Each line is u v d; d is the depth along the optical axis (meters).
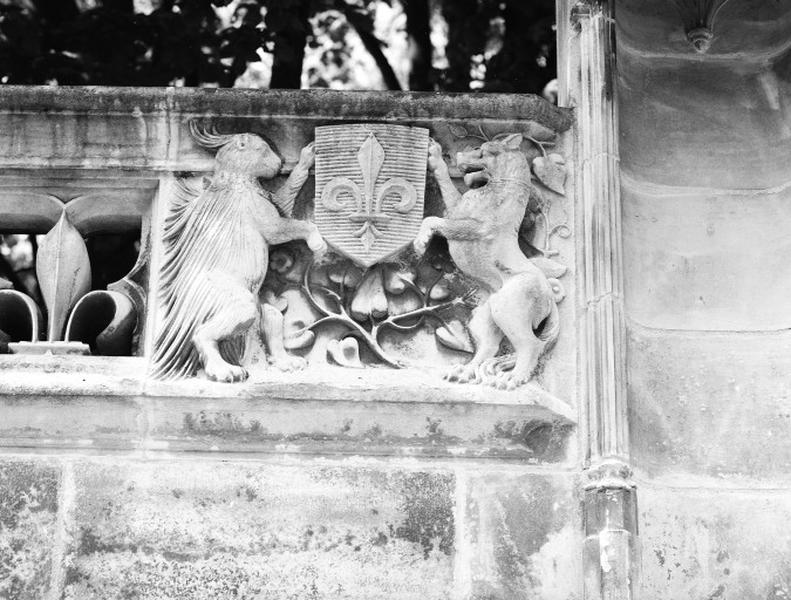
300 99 7.63
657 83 8.16
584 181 7.64
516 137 7.66
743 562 7.26
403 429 7.29
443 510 7.18
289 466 7.23
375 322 7.46
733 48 8.22
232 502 7.16
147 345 7.39
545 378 7.39
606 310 7.37
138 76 10.36
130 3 10.73
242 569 7.07
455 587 7.08
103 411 7.24
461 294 7.51
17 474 7.19
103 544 7.09
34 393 7.21
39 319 7.57
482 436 7.30
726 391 7.58
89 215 7.74
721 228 7.89
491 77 10.75
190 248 7.48
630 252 7.77
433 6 11.22
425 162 7.59
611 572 6.95
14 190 7.67
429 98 7.64
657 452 7.46
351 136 7.60
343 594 7.05
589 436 7.23
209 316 7.33
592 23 7.86
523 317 7.37
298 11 10.57
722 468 7.44
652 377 7.59
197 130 7.66
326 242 7.49
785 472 7.44
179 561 7.07
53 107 7.65
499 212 7.51
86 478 7.18
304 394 7.20
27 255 10.27
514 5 10.72
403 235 7.50
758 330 7.70
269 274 7.53
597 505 7.10
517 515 7.18
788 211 7.90
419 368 7.38
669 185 7.96
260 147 7.59
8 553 7.08
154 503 7.15
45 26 10.52
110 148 7.66
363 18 10.90
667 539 7.28
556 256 7.57
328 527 7.14
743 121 8.09
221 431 7.26
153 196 7.68
